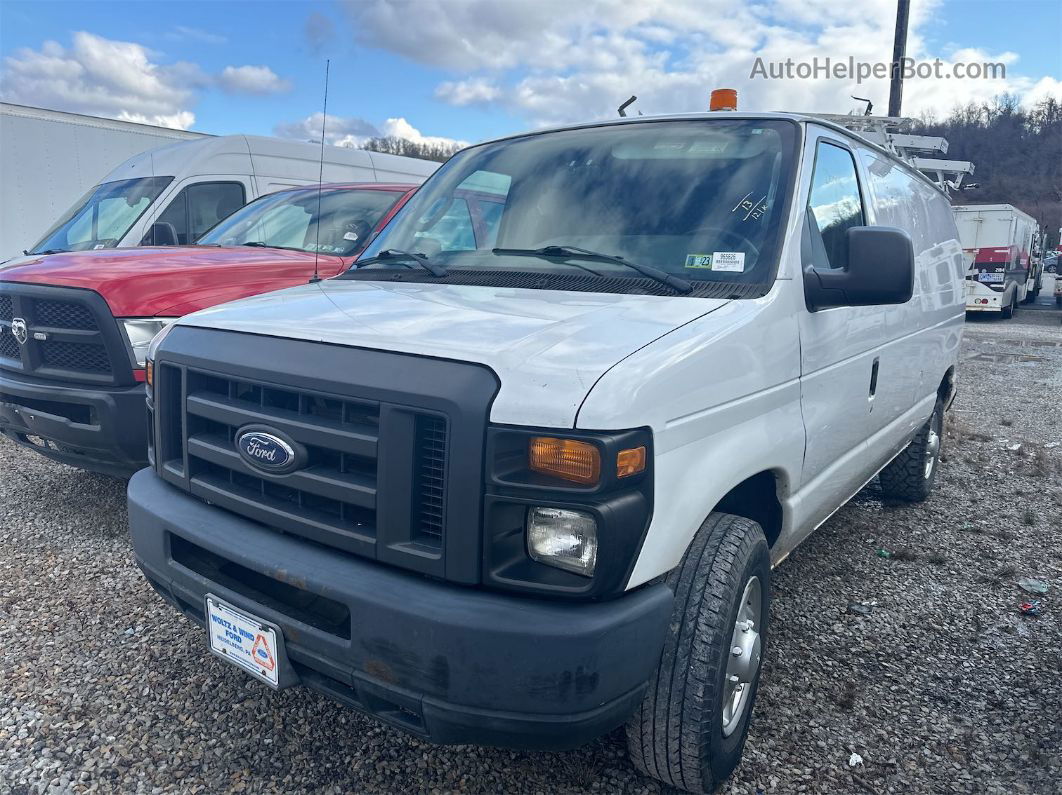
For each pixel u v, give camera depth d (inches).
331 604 89.0
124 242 274.7
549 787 102.5
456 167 147.1
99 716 114.4
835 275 111.3
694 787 96.4
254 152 313.3
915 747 112.3
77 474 218.2
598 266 111.1
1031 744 113.3
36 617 141.4
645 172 123.6
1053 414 343.3
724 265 108.0
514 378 78.7
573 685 76.7
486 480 77.8
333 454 87.2
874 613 151.9
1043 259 1243.8
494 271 116.0
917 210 184.1
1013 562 178.5
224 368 95.2
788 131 123.1
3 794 98.7
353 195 235.5
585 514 76.9
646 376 81.0
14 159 422.3
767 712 119.2
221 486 97.8
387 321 93.0
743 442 97.4
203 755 107.0
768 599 108.7
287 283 185.6
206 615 97.7
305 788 101.5
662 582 88.4
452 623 76.8
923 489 211.9
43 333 165.0
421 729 81.6
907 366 167.3
